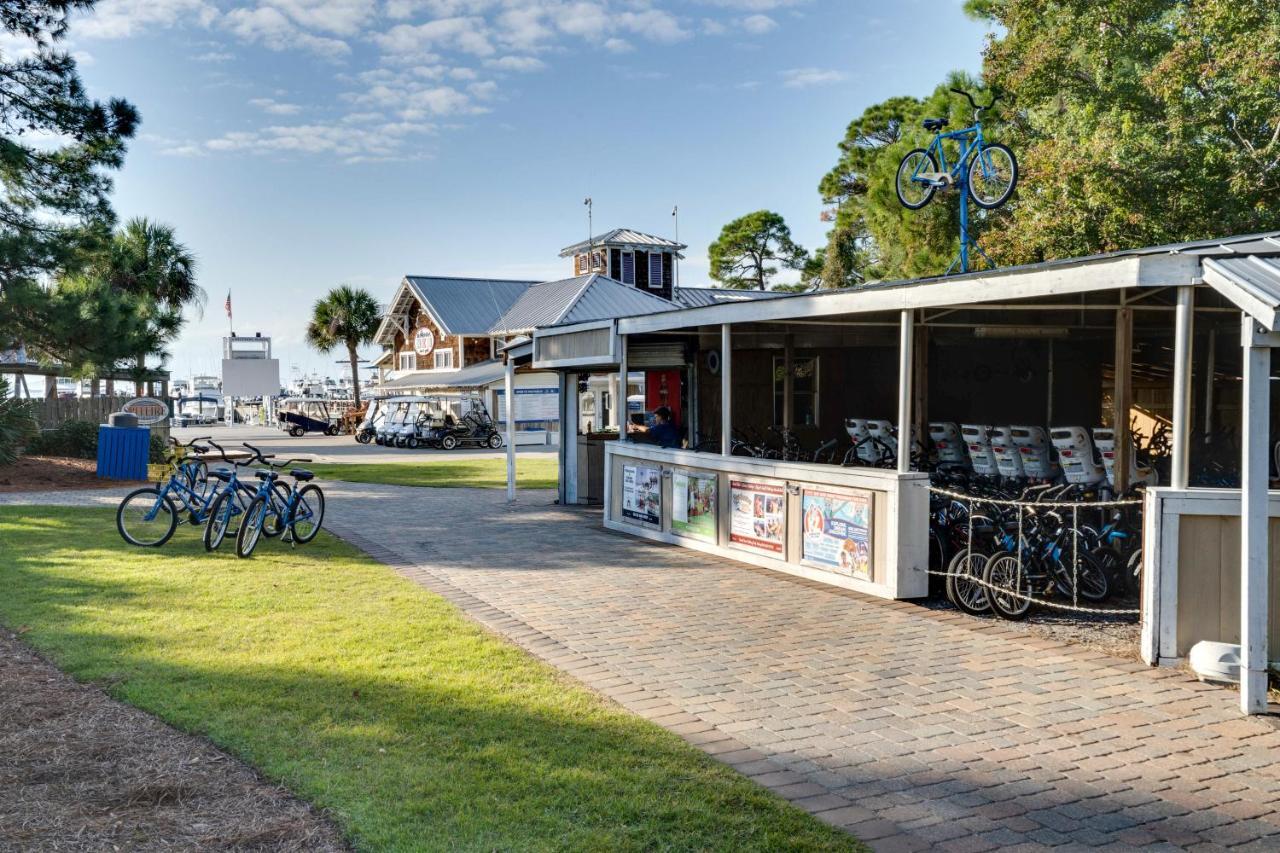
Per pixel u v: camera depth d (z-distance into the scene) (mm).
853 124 44125
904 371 8859
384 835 3953
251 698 5617
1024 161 21984
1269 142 18625
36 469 20297
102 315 19062
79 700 5590
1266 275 5816
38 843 3885
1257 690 5688
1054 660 6844
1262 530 5688
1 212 18953
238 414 72875
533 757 4828
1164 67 18984
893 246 28828
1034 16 23094
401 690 5863
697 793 4441
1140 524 8984
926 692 6117
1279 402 12477
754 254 64688
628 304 45500
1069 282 7152
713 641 7336
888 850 4000
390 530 13359
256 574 9641
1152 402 14977
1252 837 4156
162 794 4355
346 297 57719
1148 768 4898
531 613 8227
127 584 8922
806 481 9828
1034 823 4273
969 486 10148
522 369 17250
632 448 13008
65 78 19078
